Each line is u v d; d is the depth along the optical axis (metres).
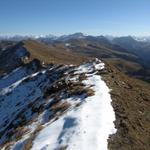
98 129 22.47
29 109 42.53
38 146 22.30
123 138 21.89
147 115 28.80
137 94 36.47
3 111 59.69
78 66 59.06
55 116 29.61
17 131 32.84
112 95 32.41
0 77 105.06
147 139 22.94
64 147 20.41
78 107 28.39
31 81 69.44
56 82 49.97
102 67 51.75
